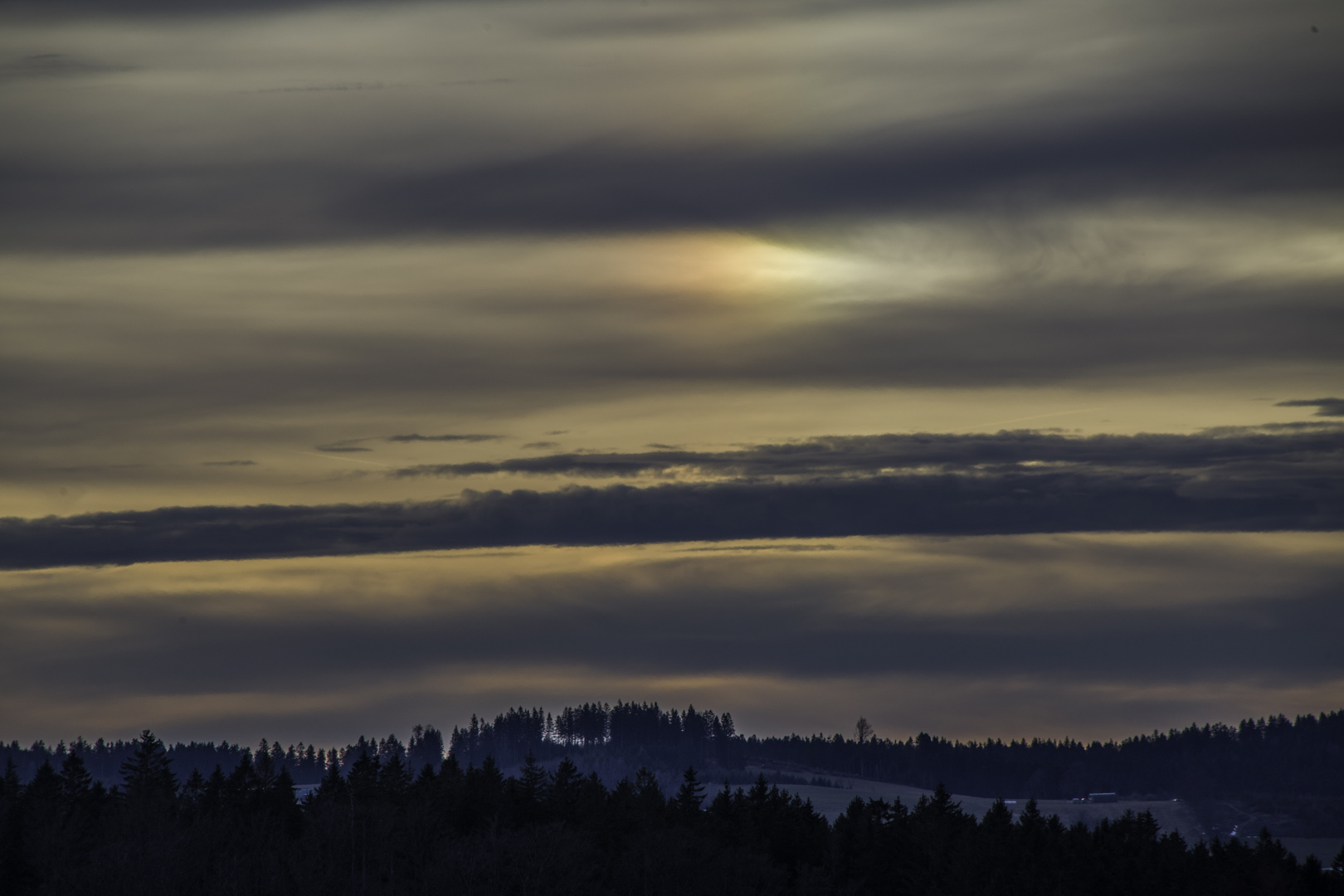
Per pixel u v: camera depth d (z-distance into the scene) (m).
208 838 174.00
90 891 154.25
